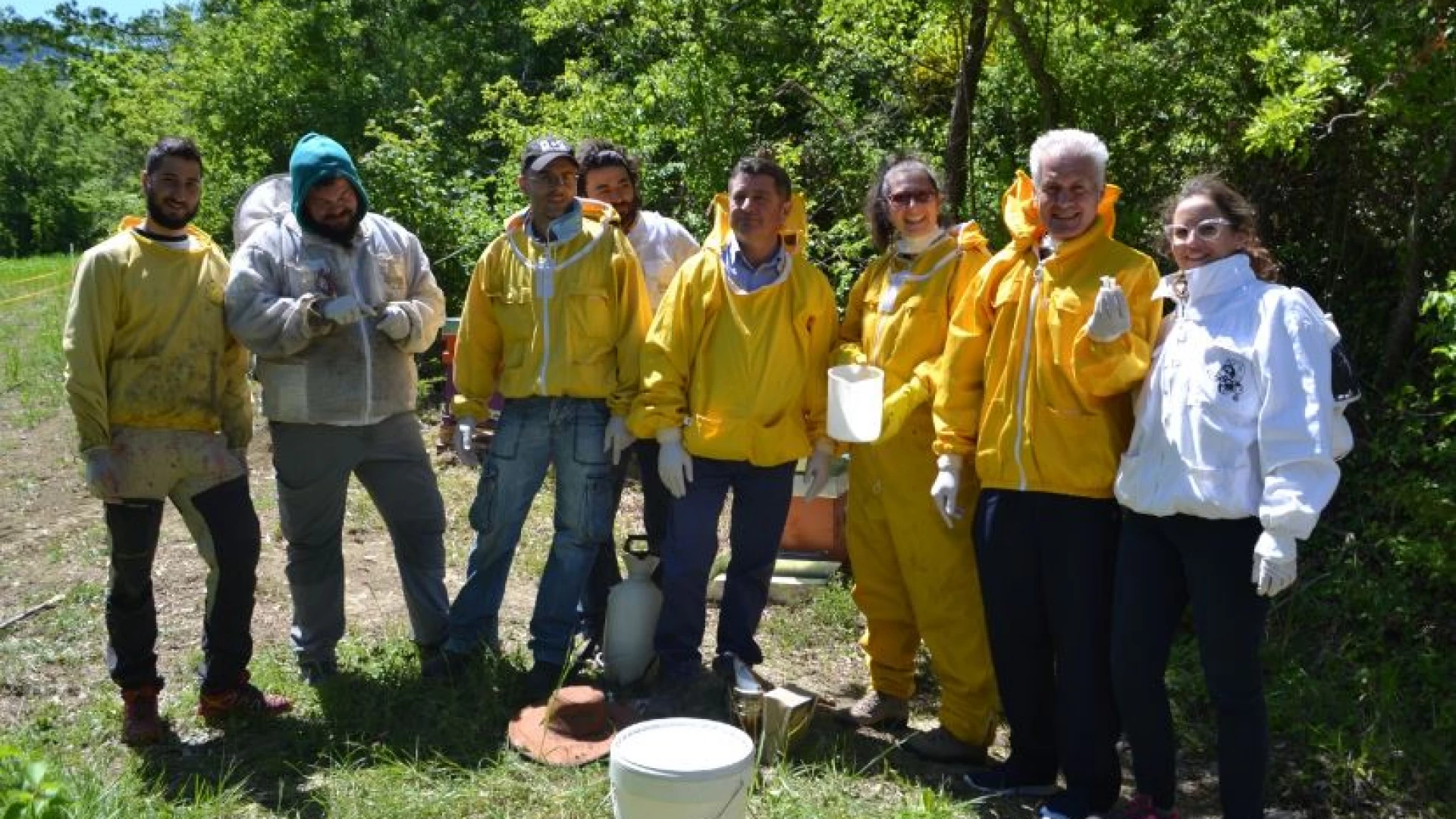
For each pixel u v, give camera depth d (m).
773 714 4.02
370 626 5.20
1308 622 5.20
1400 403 5.26
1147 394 3.46
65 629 5.20
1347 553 5.31
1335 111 5.66
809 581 5.66
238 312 4.16
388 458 4.54
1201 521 3.33
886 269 4.27
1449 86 4.93
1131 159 6.48
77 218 44.00
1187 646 5.21
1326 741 4.40
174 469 4.10
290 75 16.61
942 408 3.88
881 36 8.12
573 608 4.45
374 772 3.87
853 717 4.43
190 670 4.77
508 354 4.44
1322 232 6.16
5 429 8.95
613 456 4.35
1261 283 3.37
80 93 20.00
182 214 4.14
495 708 4.28
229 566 4.21
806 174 8.64
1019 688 3.87
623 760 3.22
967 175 6.99
